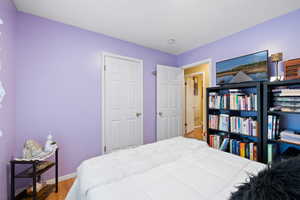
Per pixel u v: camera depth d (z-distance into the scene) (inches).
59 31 76.7
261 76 72.1
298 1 58.7
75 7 64.6
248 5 62.2
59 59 76.8
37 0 59.6
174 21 76.3
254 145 70.1
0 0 49.9
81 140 83.8
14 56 62.9
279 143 66.8
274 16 70.0
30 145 59.5
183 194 31.0
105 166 44.0
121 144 100.1
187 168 43.0
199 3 61.7
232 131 79.2
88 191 32.4
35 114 69.7
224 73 90.0
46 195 61.9
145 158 50.4
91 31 87.3
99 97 90.6
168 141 70.5
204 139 136.8
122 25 80.9
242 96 74.9
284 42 67.2
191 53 118.5
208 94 92.7
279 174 18.3
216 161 47.6
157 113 116.9
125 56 101.3
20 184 64.5
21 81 66.0
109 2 61.3
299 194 15.2
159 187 33.5
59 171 76.4
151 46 111.7
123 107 101.7
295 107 54.7
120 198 29.4
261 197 17.0
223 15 70.1
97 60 89.8
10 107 58.9
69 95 79.9
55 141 75.2
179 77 130.4
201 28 83.4
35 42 69.9
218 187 33.5
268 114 66.2
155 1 60.6
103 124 91.7
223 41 94.7
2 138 51.9
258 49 76.9
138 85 109.3
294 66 57.6
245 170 41.3
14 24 62.6
